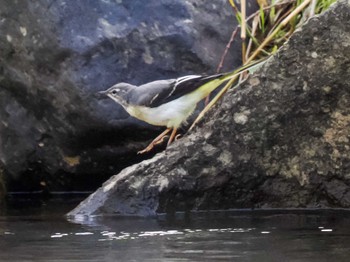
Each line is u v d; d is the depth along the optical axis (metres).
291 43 11.05
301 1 13.90
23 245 8.80
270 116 11.09
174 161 11.12
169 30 13.10
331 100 11.04
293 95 11.08
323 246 8.43
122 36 12.93
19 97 13.41
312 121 11.11
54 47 12.89
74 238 9.20
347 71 10.97
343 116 11.04
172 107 11.57
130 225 10.06
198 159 11.12
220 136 11.15
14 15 13.14
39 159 13.54
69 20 12.91
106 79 12.84
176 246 8.55
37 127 13.39
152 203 11.04
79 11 12.95
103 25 12.94
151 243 8.77
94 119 12.84
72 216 11.03
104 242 8.90
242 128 11.12
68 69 12.84
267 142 11.14
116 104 12.81
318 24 10.99
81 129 13.01
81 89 12.80
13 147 13.59
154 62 13.02
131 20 13.05
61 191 13.88
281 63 11.09
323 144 11.12
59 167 13.51
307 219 10.30
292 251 8.16
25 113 13.44
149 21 13.10
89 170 13.44
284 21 13.38
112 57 12.89
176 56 13.09
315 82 11.02
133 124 12.84
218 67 13.24
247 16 13.99
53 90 13.01
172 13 13.23
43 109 13.23
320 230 9.46
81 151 13.28
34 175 13.75
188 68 13.14
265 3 14.10
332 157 11.12
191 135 11.27
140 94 11.70
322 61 11.02
